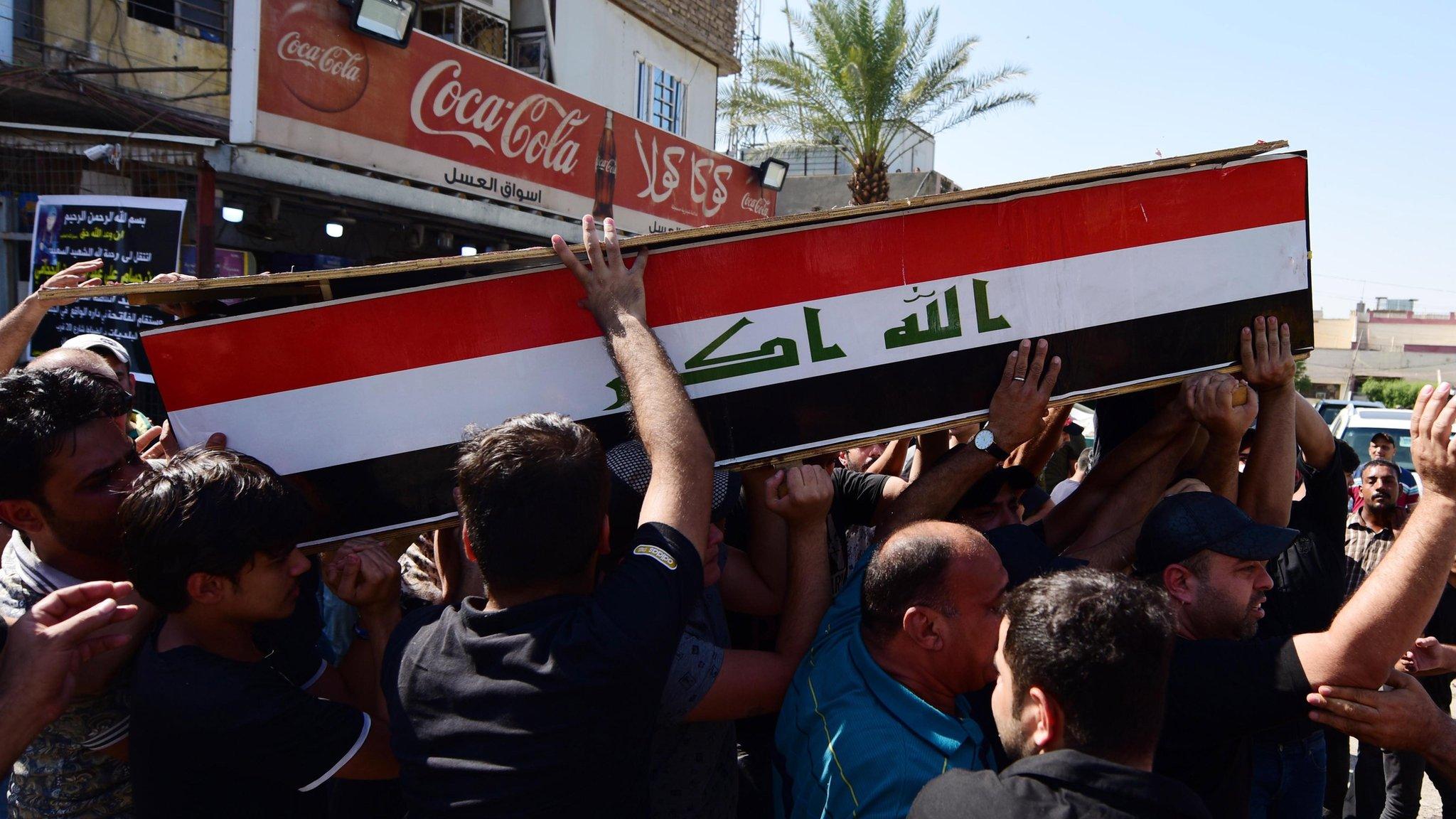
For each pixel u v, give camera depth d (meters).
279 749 1.53
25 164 6.75
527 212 8.41
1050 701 1.39
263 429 1.87
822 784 1.61
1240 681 1.68
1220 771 1.82
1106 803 1.28
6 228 6.78
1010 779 1.34
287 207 7.37
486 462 1.48
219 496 1.52
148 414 4.95
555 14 11.12
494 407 1.91
